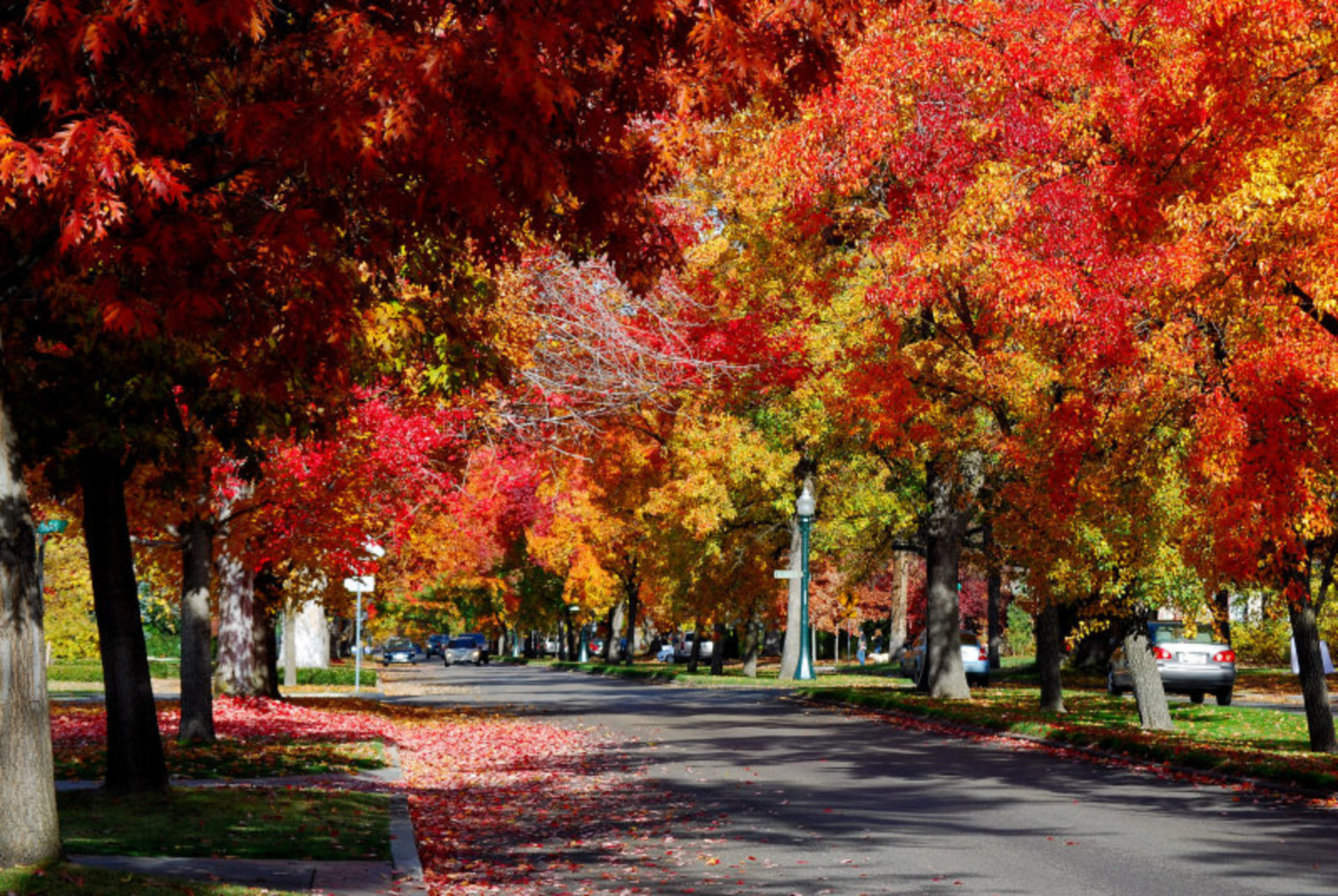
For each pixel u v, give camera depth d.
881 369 26.67
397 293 14.27
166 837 11.82
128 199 9.02
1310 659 20.62
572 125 9.56
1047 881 10.45
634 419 42.19
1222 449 16.09
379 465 22.55
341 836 12.44
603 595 69.69
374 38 8.29
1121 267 16.78
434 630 117.75
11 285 9.84
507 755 22.06
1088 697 36.06
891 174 25.09
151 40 9.33
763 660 87.88
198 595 20.72
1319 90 15.55
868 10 18.09
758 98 22.22
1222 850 11.87
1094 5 17.83
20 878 8.63
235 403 14.02
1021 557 27.34
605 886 10.52
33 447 12.98
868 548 48.03
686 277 34.06
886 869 11.05
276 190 10.05
